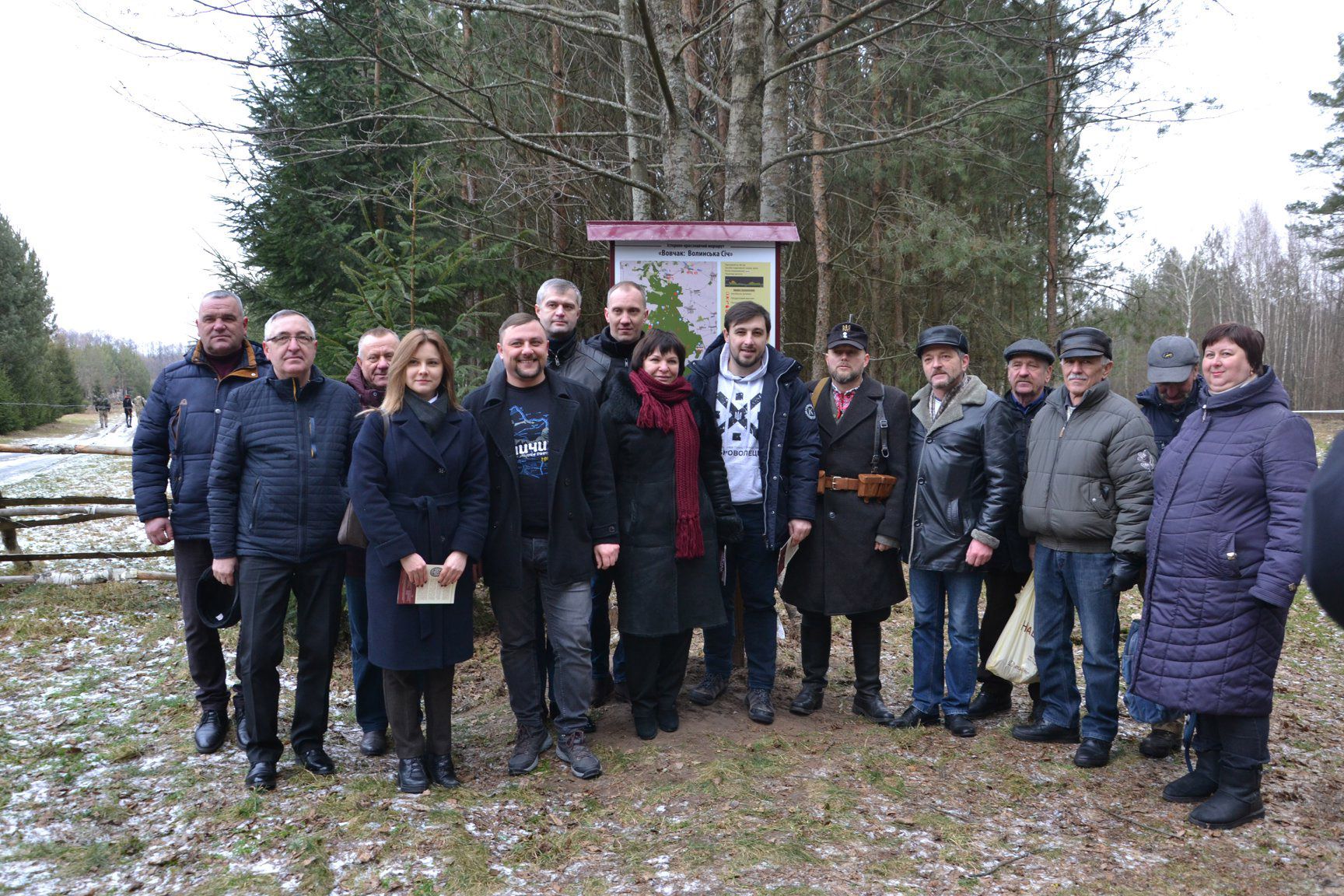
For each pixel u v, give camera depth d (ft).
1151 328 39.09
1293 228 81.41
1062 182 39.93
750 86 20.20
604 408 12.28
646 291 15.20
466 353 22.65
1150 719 11.86
